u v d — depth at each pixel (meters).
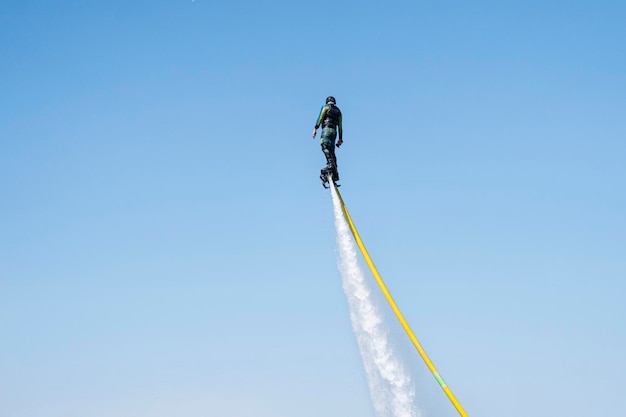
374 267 31.64
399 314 30.41
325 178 33.34
